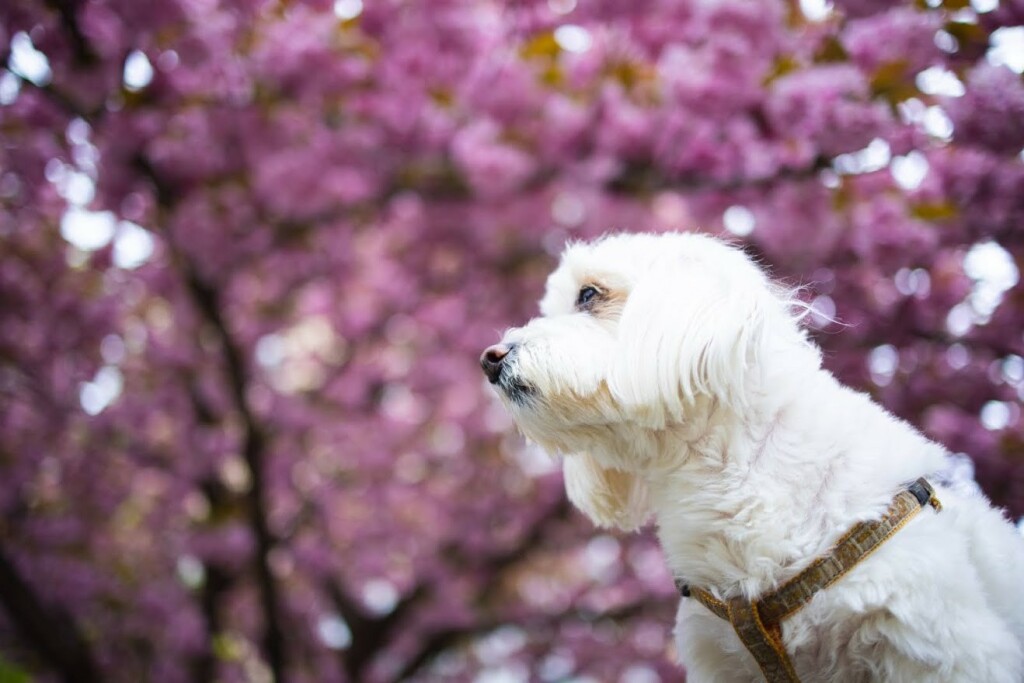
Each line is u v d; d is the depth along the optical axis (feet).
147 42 14.69
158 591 24.49
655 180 16.35
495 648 28.45
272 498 25.22
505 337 7.91
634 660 26.03
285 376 27.68
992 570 6.64
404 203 20.93
